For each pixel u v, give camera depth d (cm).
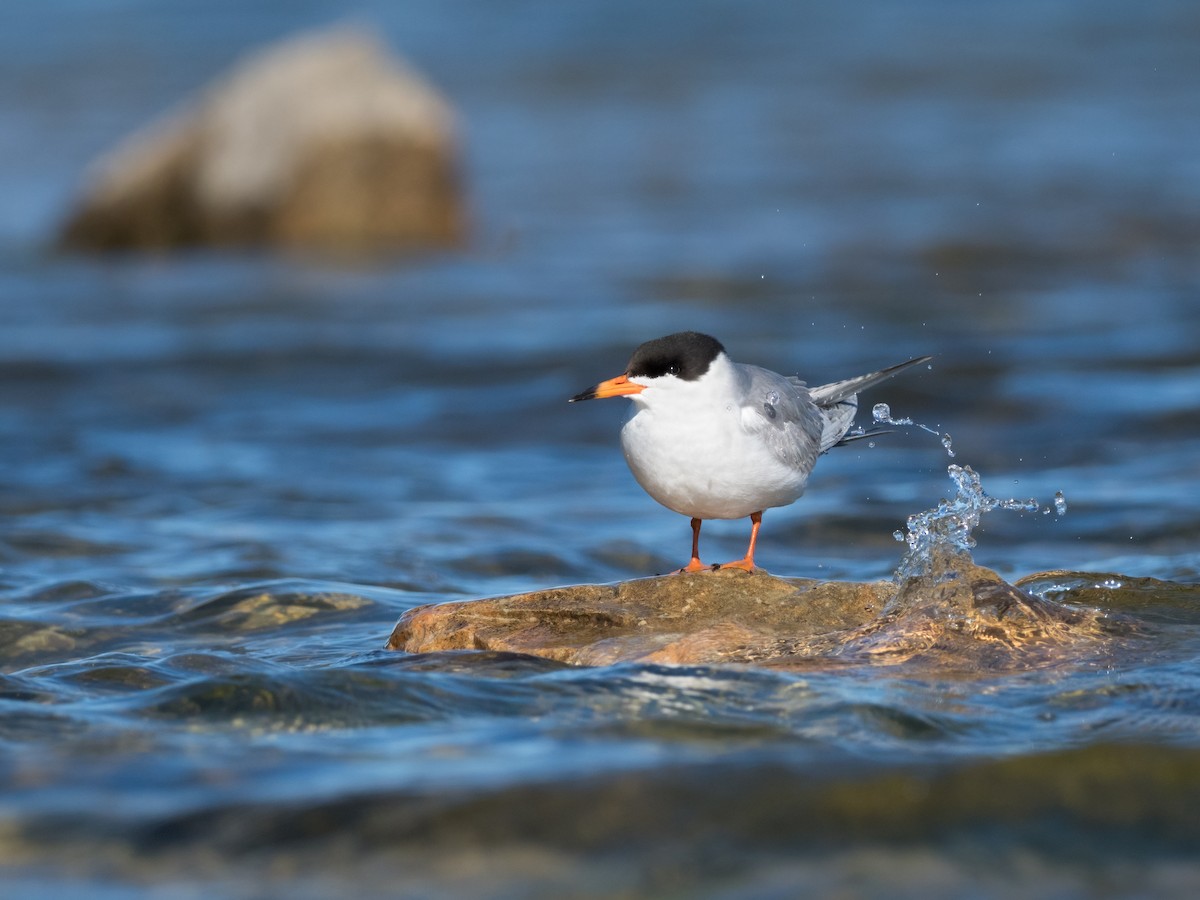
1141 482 1306
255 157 3136
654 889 478
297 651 846
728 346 2020
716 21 7175
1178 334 1978
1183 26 6431
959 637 771
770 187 3581
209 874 495
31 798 555
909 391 1700
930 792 541
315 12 7438
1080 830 514
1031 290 2417
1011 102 4784
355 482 1404
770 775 557
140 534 1188
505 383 1841
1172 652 759
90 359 1995
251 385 1856
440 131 3177
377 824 524
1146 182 3431
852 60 5841
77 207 3128
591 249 2936
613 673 711
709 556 1139
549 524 1238
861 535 1195
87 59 6022
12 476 1408
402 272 2770
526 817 527
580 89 5300
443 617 833
